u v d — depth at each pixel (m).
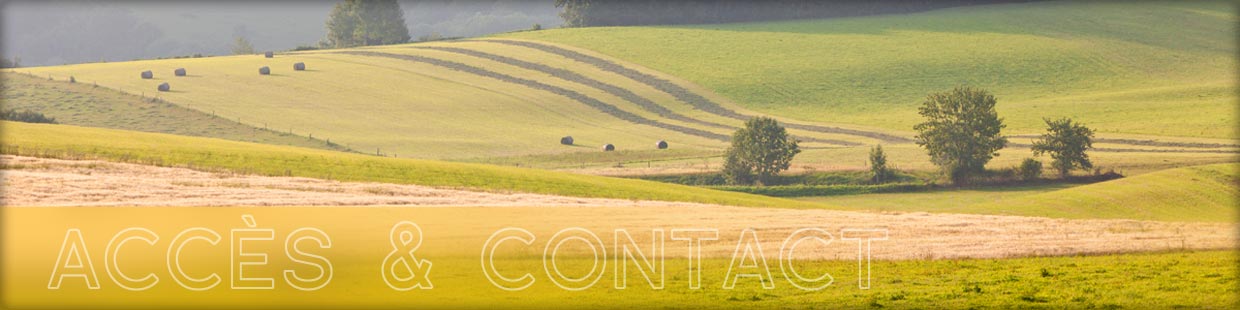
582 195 157.00
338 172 156.25
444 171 166.62
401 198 132.00
